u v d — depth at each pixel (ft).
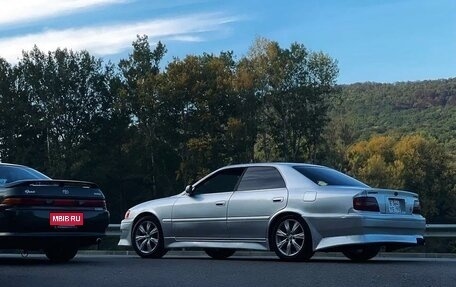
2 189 32.24
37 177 35.04
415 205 33.60
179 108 173.88
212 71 171.94
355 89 424.46
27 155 173.58
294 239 32.50
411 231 32.65
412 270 27.20
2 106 172.86
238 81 171.01
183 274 26.32
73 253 35.24
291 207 32.63
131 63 176.76
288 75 175.83
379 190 31.99
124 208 180.75
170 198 37.86
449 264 31.14
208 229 35.53
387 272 26.37
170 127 174.09
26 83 176.04
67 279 24.93
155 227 37.76
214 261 33.68
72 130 177.47
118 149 179.73
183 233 36.52
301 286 22.41
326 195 31.86
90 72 177.47
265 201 33.60
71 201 33.06
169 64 172.04
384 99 404.36
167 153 176.24
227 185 35.76
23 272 27.48
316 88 176.96
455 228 60.54
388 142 245.86
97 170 174.81
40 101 176.14
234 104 173.88
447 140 322.75
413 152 240.53
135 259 36.29
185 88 169.89
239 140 166.40
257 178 34.86
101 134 179.32
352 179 34.60
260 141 183.11
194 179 168.96
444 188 242.17
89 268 29.27
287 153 179.32
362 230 30.86
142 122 175.94
